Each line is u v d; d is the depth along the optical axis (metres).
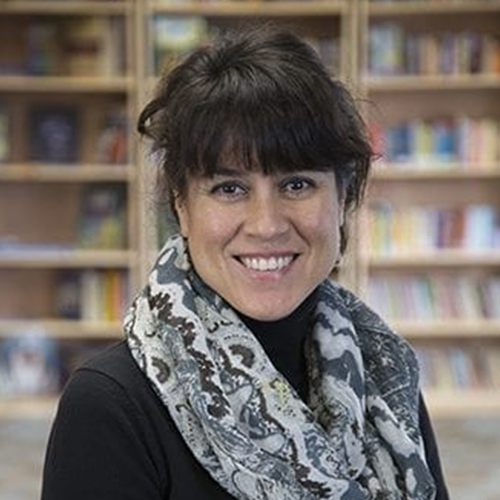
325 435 1.24
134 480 1.13
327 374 1.32
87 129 5.47
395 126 5.45
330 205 1.21
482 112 5.53
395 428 1.32
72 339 5.54
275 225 1.16
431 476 1.34
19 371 5.45
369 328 1.42
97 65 5.27
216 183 1.17
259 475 1.15
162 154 1.22
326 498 1.20
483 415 5.22
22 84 5.19
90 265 5.38
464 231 5.41
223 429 1.14
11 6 5.13
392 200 5.58
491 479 4.27
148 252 5.15
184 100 1.17
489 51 5.29
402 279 5.57
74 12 5.23
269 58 1.17
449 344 5.67
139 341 1.19
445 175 5.38
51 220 5.57
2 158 5.34
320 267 1.22
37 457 4.55
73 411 1.14
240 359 1.20
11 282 5.61
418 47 5.27
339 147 1.18
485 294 5.50
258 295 1.20
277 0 5.23
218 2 5.24
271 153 1.14
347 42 5.13
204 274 1.21
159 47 5.17
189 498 1.15
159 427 1.15
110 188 5.46
